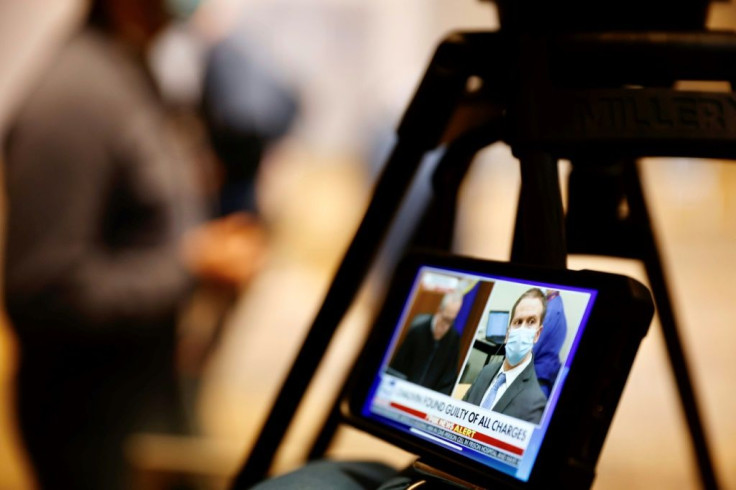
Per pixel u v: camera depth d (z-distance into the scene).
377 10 3.50
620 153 0.43
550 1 0.45
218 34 2.19
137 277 1.33
